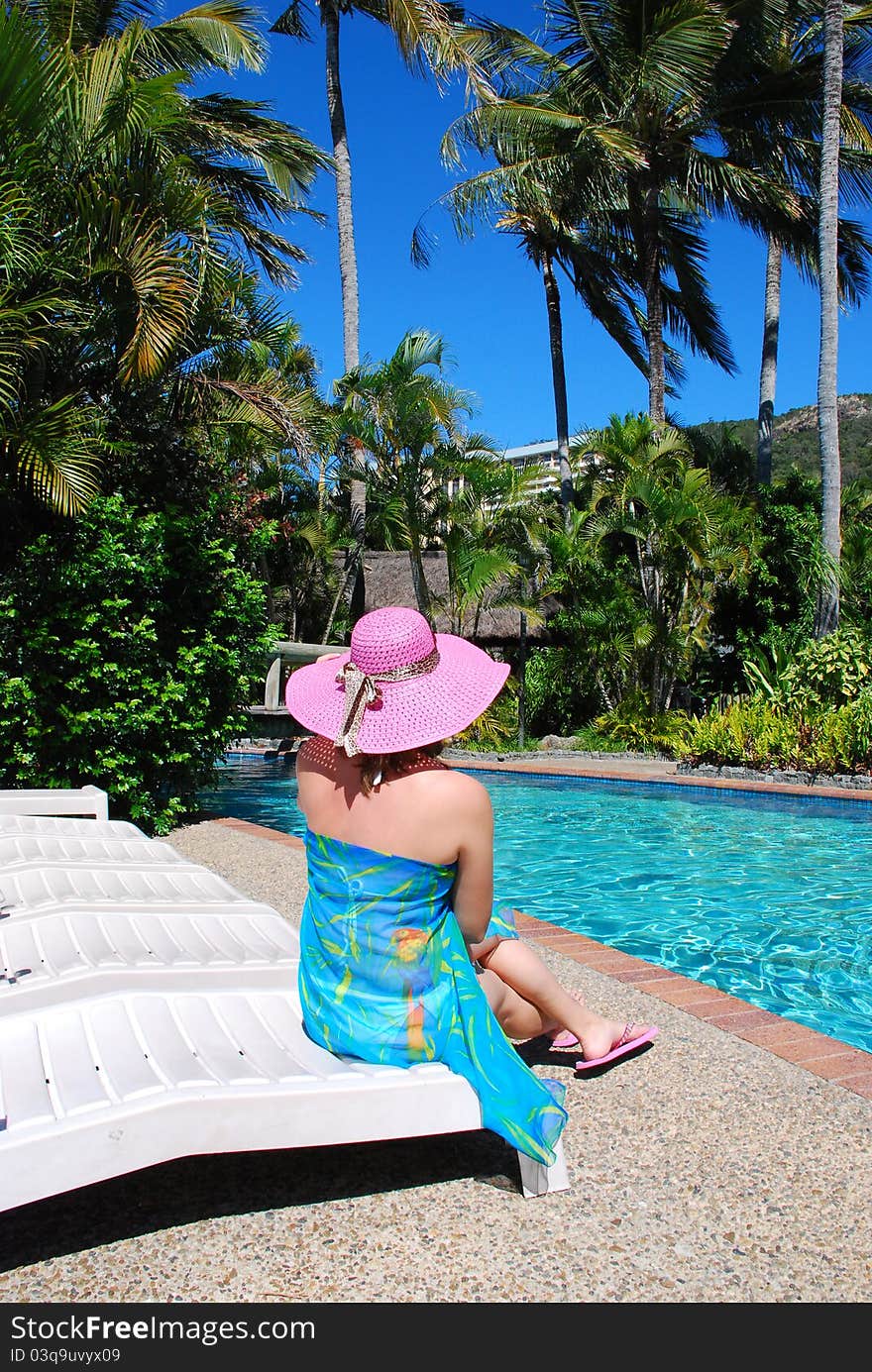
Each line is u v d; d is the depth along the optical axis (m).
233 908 3.63
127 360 8.16
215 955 3.04
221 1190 2.31
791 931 5.77
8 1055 2.16
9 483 8.02
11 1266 2.00
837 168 15.72
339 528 25.98
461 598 17.56
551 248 23.34
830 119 15.67
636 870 7.59
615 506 19.16
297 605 27.14
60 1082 2.01
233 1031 2.34
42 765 7.49
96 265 8.14
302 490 25.34
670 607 18.59
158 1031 2.29
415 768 2.14
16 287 7.94
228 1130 1.92
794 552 19.70
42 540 7.32
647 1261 2.00
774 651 14.93
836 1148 2.46
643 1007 3.53
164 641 8.14
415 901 2.16
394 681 2.14
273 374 10.60
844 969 4.99
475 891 2.19
